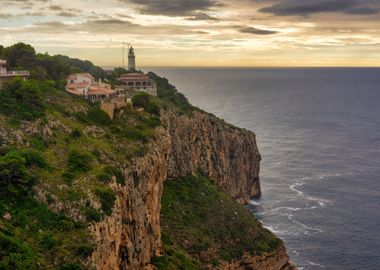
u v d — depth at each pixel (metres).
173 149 135.62
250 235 120.00
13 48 122.62
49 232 57.47
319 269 122.12
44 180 65.00
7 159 62.59
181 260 92.25
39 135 76.31
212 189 137.12
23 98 83.81
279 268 119.31
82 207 62.75
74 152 73.25
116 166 77.44
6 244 50.97
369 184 189.62
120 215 67.44
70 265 53.66
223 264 105.25
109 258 62.28
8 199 59.38
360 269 122.00
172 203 117.44
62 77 124.81
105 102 103.44
